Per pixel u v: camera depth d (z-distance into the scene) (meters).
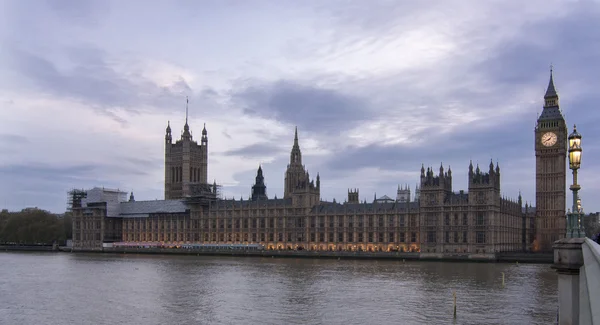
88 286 139.00
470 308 98.38
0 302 112.31
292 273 171.88
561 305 36.97
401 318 90.12
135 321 90.94
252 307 102.94
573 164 37.62
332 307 101.94
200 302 109.75
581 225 38.47
